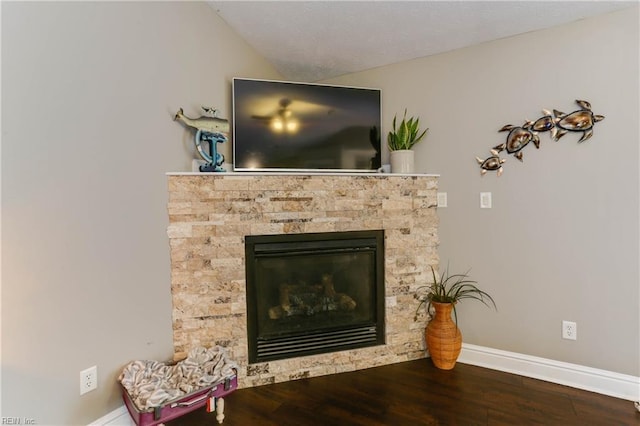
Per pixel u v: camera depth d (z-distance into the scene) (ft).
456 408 6.24
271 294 7.45
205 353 6.37
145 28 5.93
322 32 7.81
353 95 8.36
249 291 7.15
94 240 5.20
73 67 4.88
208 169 6.91
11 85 4.25
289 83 7.89
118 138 5.52
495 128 7.70
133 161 5.78
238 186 6.87
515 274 7.58
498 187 7.70
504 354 7.69
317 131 8.09
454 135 8.18
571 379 7.02
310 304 7.80
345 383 7.17
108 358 5.41
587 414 6.04
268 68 9.25
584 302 6.92
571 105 6.90
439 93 8.36
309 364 7.43
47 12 4.58
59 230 4.76
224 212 6.79
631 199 6.46
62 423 4.82
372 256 7.99
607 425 5.74
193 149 7.04
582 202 6.88
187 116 6.81
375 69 9.30
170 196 6.44
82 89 5.00
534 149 7.29
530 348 7.47
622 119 6.48
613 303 6.67
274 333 7.39
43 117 4.57
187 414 6.12
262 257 7.21
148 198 6.04
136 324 5.84
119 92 5.52
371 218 7.83
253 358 7.21
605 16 6.56
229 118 7.91
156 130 6.18
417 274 8.21
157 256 6.22
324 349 7.64
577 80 6.84
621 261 6.58
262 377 7.14
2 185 4.21
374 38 7.90
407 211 8.10
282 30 7.84
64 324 4.83
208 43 7.30
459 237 8.16
